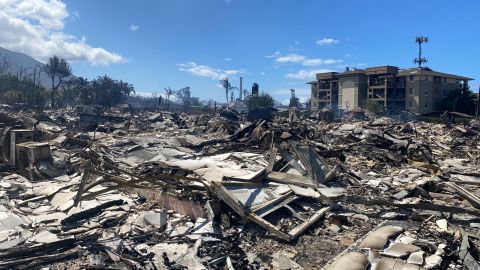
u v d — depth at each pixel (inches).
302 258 293.0
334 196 395.2
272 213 370.3
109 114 1557.6
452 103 2379.4
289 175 442.0
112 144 835.4
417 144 762.2
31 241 299.0
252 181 419.8
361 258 274.5
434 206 371.2
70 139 784.3
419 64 2815.0
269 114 1396.4
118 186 374.3
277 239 324.8
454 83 2800.2
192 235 322.0
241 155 581.6
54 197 425.1
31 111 1889.8
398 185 510.0
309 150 484.1
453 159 748.6
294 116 1541.6
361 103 2893.7
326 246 314.3
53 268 266.7
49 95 2790.4
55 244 295.9
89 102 2719.0
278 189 415.2
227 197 355.3
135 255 287.1
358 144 789.9
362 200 389.7
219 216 354.6
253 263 281.3
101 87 2797.7
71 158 588.1
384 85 2736.2
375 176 569.9
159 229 334.3
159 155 685.3
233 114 1633.9
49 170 517.3
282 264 278.5
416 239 308.8
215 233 327.0
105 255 287.0
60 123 1298.0
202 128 1332.4
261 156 585.9
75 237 309.0
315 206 397.1
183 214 372.8
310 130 973.8
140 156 696.4
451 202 431.5
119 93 2910.9
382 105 2657.5
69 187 456.1
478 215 357.4
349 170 559.2
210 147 805.2
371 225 361.7
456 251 278.7
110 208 388.8
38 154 521.3
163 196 397.7
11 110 1836.9
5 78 2605.8
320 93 3363.7
